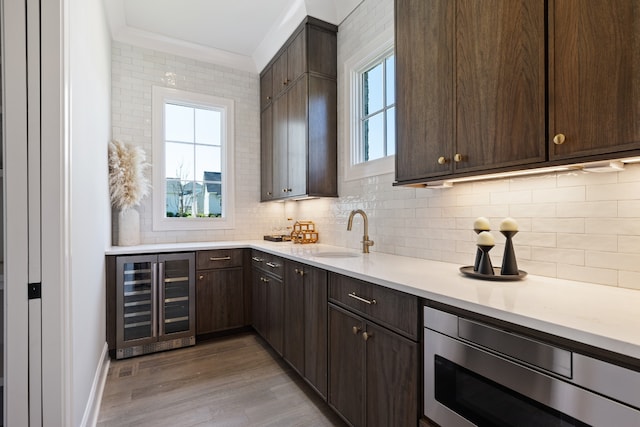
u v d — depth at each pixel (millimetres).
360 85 2678
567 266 1321
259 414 1858
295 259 2184
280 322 2467
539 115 1134
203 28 3062
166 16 2869
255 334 3135
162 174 3262
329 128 2799
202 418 1816
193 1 2672
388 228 2283
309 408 1920
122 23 2938
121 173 2818
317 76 2746
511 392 929
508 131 1239
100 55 2305
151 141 3211
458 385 1089
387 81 2402
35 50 1230
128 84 3117
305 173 2697
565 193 1328
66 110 1289
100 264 2246
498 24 1275
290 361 2289
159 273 2715
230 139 3598
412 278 1401
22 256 1217
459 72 1445
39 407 1234
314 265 1941
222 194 3607
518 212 1501
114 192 2818
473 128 1381
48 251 1245
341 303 1713
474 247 1704
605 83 959
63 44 1275
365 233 2314
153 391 2094
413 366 1255
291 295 2287
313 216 3213
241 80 3676
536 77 1143
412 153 1711
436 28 1567
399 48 1802
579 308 934
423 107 1641
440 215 1900
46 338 1242
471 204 1723
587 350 775
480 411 1012
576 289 1172
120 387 2143
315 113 2729
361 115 2674
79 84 1569
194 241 3400
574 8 1034
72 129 1401
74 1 1468
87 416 1673
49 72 1245
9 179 1206
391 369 1367
